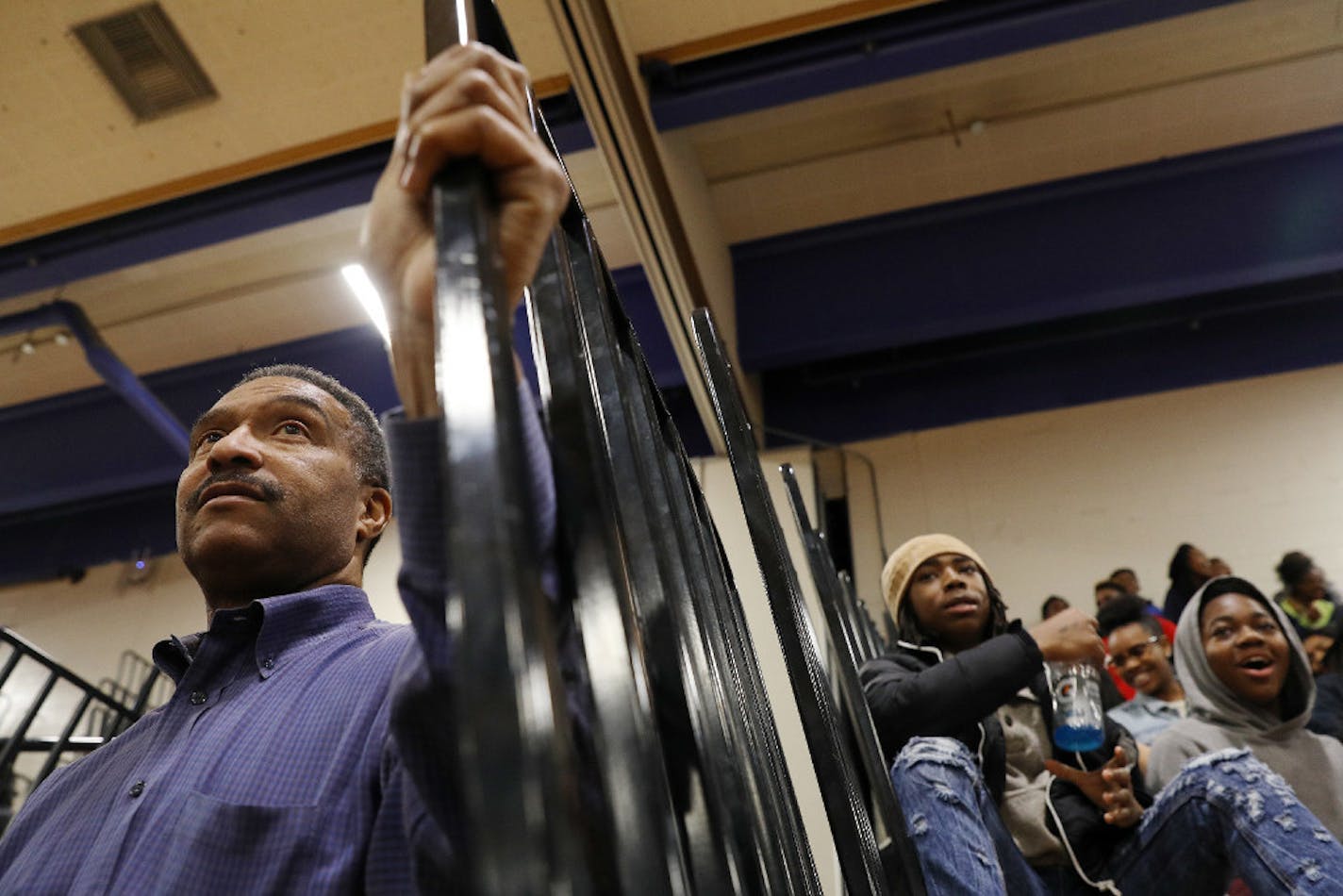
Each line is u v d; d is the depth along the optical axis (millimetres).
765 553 1092
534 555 349
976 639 2211
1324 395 7062
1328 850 1427
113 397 8289
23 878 868
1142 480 7102
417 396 587
